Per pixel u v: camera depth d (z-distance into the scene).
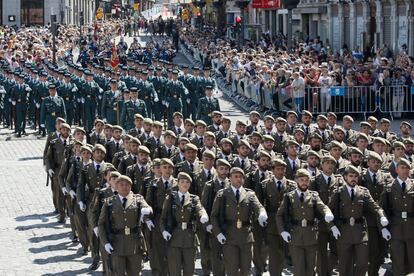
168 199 33.31
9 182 55.81
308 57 90.50
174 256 33.12
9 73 79.31
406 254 35.00
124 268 32.44
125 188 32.38
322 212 32.94
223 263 33.94
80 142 40.31
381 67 77.38
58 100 65.69
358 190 34.00
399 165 34.75
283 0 88.62
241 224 33.12
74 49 159.38
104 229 32.41
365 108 76.00
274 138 46.69
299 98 75.75
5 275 36.72
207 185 34.84
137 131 47.41
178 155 41.78
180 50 170.62
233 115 81.81
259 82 81.81
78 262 38.59
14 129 78.25
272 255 35.50
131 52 125.44
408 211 34.69
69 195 40.12
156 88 73.81
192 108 74.62
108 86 74.38
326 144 46.56
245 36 163.12
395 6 106.44
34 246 41.19
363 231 34.03
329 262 35.34
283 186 35.34
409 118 76.88
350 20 124.19
